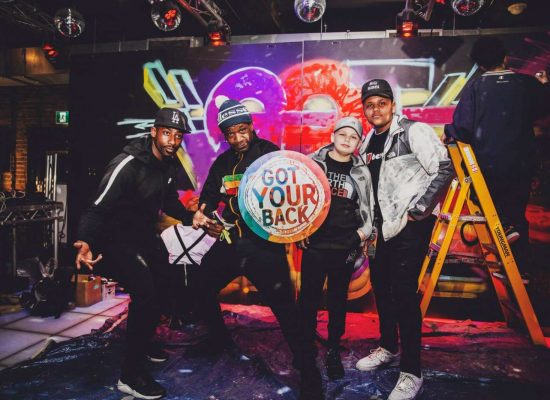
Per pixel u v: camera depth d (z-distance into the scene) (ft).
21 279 13.50
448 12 15.19
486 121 7.76
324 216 6.07
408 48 10.65
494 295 10.29
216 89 11.64
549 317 9.45
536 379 6.72
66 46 17.38
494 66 7.97
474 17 15.31
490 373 6.92
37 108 21.36
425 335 8.86
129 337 6.04
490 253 9.14
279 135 11.30
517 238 7.87
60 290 10.74
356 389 6.42
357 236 6.40
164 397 6.18
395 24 16.53
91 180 12.45
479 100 7.82
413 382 5.91
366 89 6.54
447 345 8.23
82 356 7.62
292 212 6.03
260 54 11.37
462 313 10.47
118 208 6.25
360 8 16.06
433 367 7.16
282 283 6.09
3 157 21.85
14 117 21.56
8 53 18.86
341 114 11.00
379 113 6.52
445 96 10.53
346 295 6.99
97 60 12.36
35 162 21.35
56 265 14.19
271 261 6.11
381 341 7.21
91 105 12.42
